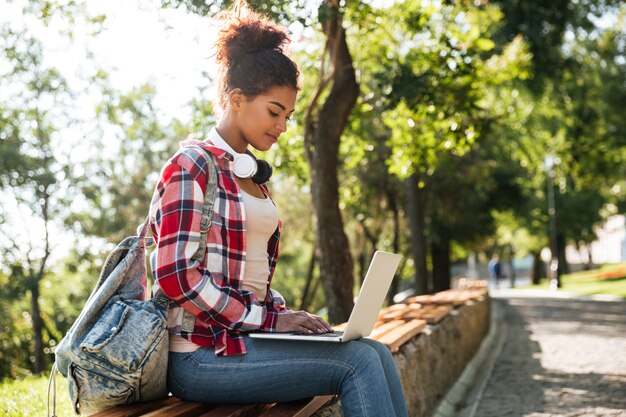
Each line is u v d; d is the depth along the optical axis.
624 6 26.11
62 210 24.58
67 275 28.67
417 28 11.23
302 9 7.39
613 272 47.72
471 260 65.12
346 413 2.45
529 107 27.70
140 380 2.54
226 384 2.56
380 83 11.19
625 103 29.16
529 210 35.69
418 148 13.04
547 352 11.56
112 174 26.22
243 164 2.63
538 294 38.06
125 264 2.63
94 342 2.48
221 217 2.56
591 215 45.22
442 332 7.32
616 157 33.41
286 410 2.67
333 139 9.84
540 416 6.44
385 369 2.61
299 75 2.72
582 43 28.61
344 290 9.82
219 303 2.48
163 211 2.48
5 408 5.42
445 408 6.59
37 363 23.94
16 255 24.11
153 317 2.54
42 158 23.69
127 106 19.86
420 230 21.12
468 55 11.36
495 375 9.02
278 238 2.89
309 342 2.51
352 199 19.19
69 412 5.14
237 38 2.67
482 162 23.98
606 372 9.19
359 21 9.12
